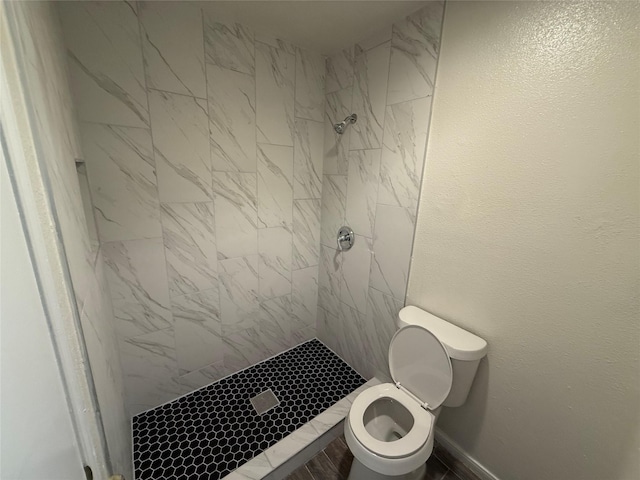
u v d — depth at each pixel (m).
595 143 0.83
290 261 1.94
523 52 0.94
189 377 1.66
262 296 1.86
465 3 1.06
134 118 1.21
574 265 0.91
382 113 1.45
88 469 0.45
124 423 1.21
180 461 1.28
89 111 1.11
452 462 1.33
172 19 1.21
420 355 1.23
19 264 0.30
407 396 1.25
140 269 1.36
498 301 1.12
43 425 0.31
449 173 1.21
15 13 0.36
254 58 1.47
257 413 1.56
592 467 0.94
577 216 0.88
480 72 1.05
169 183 1.36
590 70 0.81
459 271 1.23
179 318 1.54
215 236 1.56
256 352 1.94
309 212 1.94
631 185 0.78
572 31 0.83
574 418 0.96
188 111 1.34
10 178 0.30
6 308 0.26
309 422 1.46
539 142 0.94
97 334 0.79
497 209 1.07
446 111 1.18
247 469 1.21
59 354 0.38
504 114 1.01
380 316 1.67
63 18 1.01
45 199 0.39
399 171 1.41
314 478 1.26
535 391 1.05
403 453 0.98
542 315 1.00
